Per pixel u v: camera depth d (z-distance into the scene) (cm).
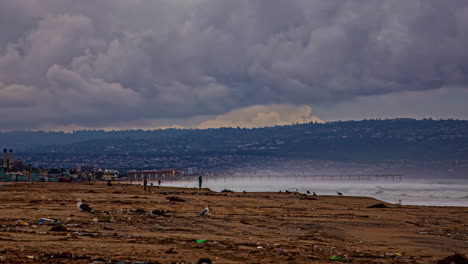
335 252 2203
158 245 2088
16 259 1531
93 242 2078
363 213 4975
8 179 16312
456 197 11525
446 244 2825
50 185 9981
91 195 6084
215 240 2386
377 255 2200
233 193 8644
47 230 2444
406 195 12938
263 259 1831
